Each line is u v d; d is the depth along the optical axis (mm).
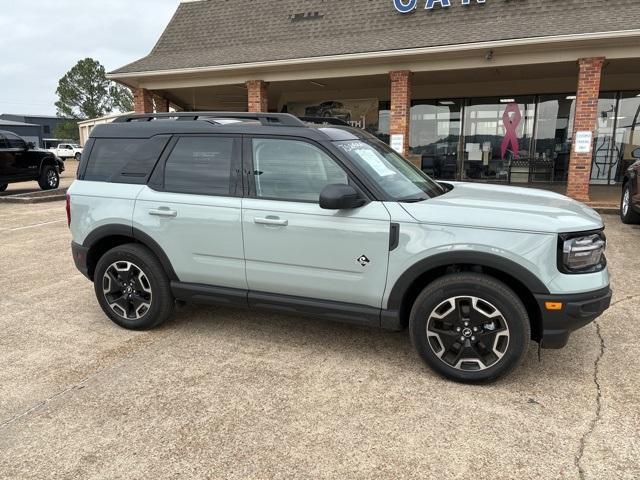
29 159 15352
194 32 16203
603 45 10227
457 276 3297
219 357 3832
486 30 11422
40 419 3027
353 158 3600
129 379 3498
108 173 4348
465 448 2705
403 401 3176
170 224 4027
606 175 14844
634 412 3020
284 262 3707
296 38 14570
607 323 4379
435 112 16297
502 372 3275
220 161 3932
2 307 5016
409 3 13258
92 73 85500
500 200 3621
